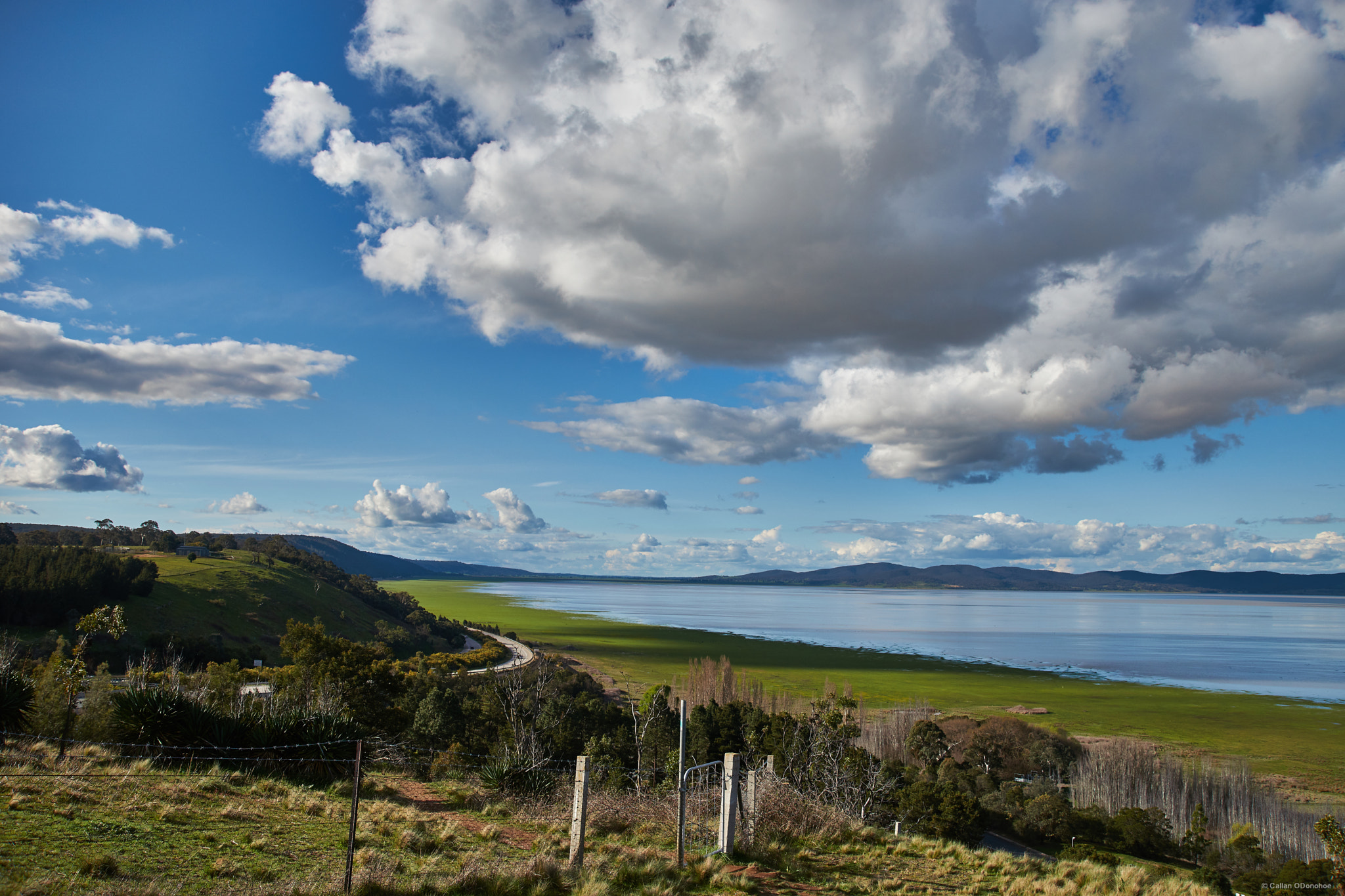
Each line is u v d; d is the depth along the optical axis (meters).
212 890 10.80
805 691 125.81
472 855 14.47
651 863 15.02
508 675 90.19
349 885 11.38
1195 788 65.50
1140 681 153.50
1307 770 81.94
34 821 13.12
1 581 88.94
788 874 16.27
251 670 75.50
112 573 106.31
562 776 24.50
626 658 162.88
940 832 40.84
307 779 20.98
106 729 21.53
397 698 61.97
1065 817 51.72
